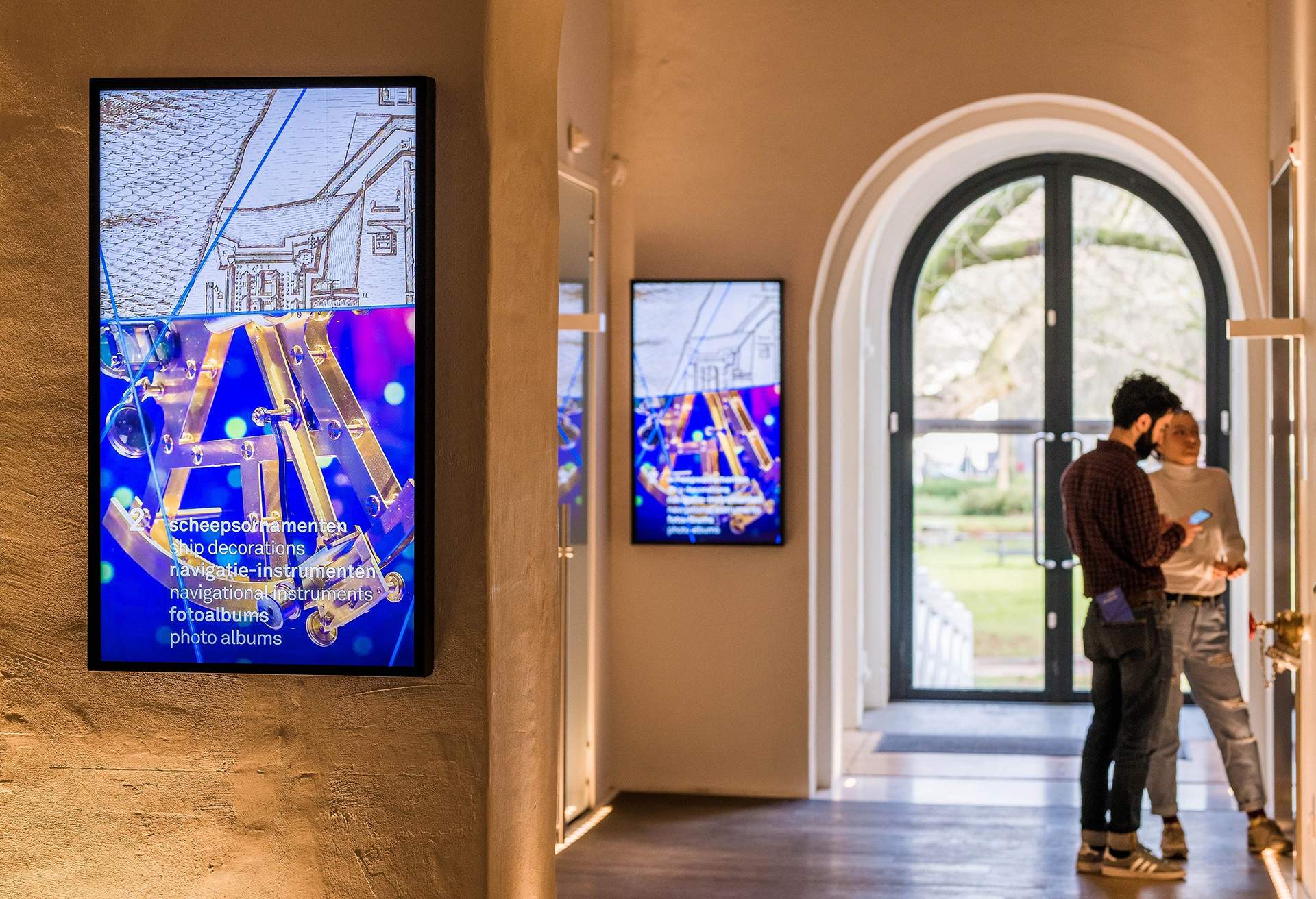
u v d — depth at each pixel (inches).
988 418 394.0
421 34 120.5
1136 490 210.1
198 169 122.3
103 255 123.2
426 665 119.5
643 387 270.1
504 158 124.3
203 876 123.3
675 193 270.8
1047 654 389.7
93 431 123.0
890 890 207.3
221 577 121.9
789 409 268.1
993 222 393.1
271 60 122.6
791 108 268.1
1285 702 242.4
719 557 270.2
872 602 386.9
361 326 120.5
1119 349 387.2
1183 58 256.8
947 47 263.3
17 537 125.2
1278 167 242.1
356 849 121.2
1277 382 241.8
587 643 257.0
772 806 261.6
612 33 272.8
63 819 125.0
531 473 134.0
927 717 368.2
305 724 122.0
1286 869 219.5
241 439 121.7
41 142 125.2
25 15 125.3
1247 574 266.8
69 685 124.8
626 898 203.2
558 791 232.7
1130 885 210.4
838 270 276.5
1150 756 213.3
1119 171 385.1
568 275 247.3
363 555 120.2
